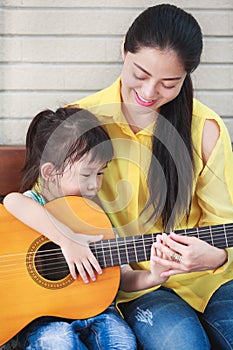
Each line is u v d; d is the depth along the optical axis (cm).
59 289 201
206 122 218
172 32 192
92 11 256
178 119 213
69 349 189
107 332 198
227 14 260
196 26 197
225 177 221
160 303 211
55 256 203
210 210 222
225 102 263
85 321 201
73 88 259
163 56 193
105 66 259
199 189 222
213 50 261
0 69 255
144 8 257
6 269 200
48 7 255
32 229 203
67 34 257
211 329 213
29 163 221
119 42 258
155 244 202
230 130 264
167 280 222
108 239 205
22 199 205
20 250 201
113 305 213
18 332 199
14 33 254
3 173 244
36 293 200
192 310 213
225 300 216
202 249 200
